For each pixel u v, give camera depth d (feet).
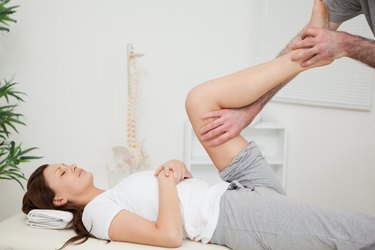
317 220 5.71
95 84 10.71
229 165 6.72
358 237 5.53
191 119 6.72
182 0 10.73
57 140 10.75
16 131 9.59
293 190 10.91
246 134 11.00
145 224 6.08
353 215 5.68
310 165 10.58
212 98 6.54
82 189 7.11
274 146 11.10
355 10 7.03
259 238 5.97
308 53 6.20
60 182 7.07
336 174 10.21
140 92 10.90
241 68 11.09
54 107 10.64
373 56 6.17
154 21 10.71
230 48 11.01
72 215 6.86
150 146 11.10
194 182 6.76
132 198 6.59
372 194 9.70
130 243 6.20
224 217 6.17
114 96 10.78
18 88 10.48
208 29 10.89
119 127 10.88
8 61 10.35
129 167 10.40
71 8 10.41
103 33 10.57
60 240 6.40
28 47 10.39
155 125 11.05
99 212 6.37
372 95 9.57
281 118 10.91
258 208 6.00
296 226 5.77
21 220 7.21
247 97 6.44
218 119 6.55
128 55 10.09
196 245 6.25
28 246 6.29
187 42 10.87
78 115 10.75
